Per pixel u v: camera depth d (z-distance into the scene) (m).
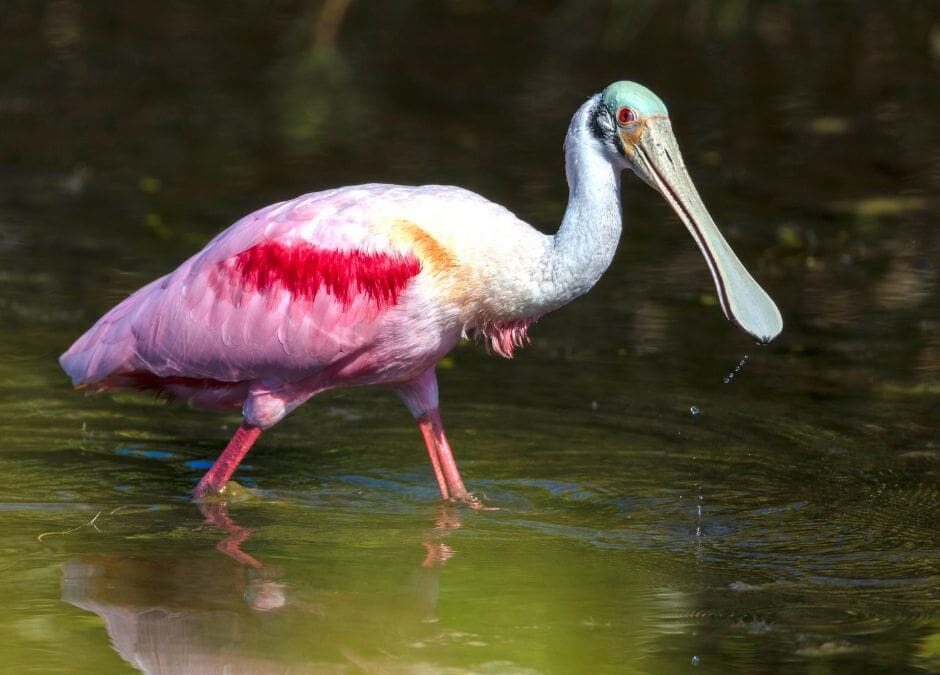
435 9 28.77
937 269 16.59
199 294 11.54
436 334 11.48
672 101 23.22
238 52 26.19
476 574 10.15
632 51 25.94
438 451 11.84
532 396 13.72
